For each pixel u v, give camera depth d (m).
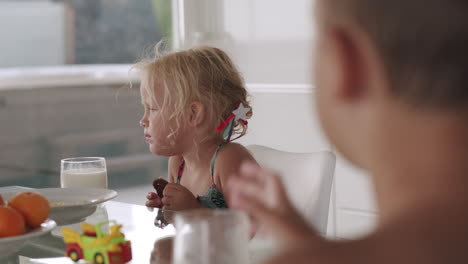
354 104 0.31
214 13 2.85
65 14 6.70
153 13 7.09
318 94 0.33
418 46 0.29
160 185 1.37
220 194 1.38
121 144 5.91
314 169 1.37
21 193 1.01
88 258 0.91
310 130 2.56
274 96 2.66
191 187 1.46
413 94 0.29
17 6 6.41
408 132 0.30
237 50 2.78
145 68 1.43
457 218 0.29
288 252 0.31
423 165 0.30
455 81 0.29
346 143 0.33
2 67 6.39
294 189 1.40
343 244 0.30
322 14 0.31
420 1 0.29
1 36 6.39
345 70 0.30
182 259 0.67
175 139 1.42
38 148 5.76
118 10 6.98
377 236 0.30
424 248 0.29
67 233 0.94
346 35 0.30
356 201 2.43
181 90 1.38
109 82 5.91
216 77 1.41
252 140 2.74
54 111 5.83
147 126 1.44
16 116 5.69
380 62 0.29
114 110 5.89
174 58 1.41
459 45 0.28
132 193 4.23
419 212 0.30
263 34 2.69
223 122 1.42
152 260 0.90
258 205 0.39
